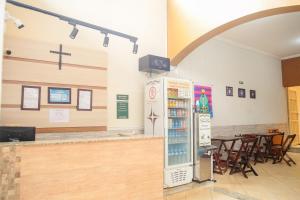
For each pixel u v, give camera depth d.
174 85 4.29
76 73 3.75
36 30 3.48
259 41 7.00
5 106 3.16
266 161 6.75
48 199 1.89
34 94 3.37
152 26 4.89
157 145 2.62
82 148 2.08
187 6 4.74
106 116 4.04
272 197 3.73
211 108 6.17
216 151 5.48
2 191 1.73
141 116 4.58
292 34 6.43
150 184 2.51
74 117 3.69
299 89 9.83
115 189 2.26
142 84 4.64
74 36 3.44
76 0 3.89
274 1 3.50
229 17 4.03
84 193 2.07
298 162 6.63
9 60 3.21
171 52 4.98
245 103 7.27
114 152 2.28
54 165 1.93
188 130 4.52
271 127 8.16
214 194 3.87
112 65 4.23
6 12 2.74
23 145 1.82
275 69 8.63
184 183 4.26
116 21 4.34
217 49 6.53
